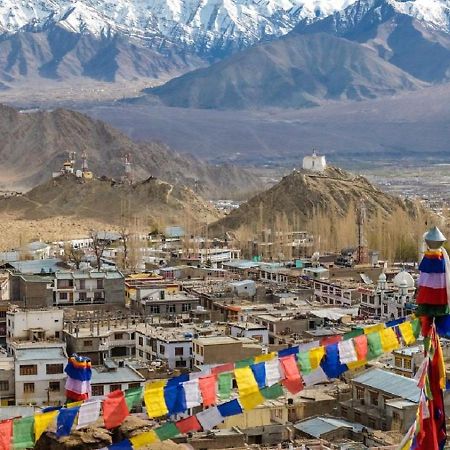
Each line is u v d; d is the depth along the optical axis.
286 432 139.00
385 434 134.62
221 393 59.03
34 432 56.78
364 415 144.25
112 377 166.38
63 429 57.00
